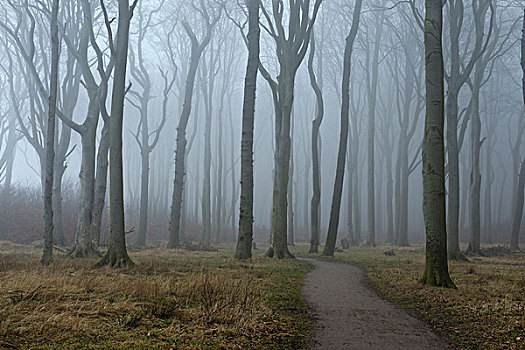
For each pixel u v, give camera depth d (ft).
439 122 43.75
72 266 48.80
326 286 42.65
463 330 25.21
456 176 76.38
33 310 23.84
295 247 120.37
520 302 32.04
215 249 94.63
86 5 63.00
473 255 88.79
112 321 23.03
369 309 31.68
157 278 38.83
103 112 65.72
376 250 104.47
